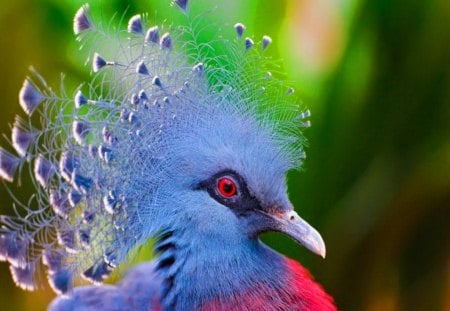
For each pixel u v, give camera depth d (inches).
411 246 77.8
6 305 77.6
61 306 69.2
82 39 69.6
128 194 68.1
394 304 77.8
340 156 76.0
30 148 67.9
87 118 67.9
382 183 76.4
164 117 68.3
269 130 68.9
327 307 69.0
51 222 67.9
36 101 67.9
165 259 68.7
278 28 74.8
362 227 76.4
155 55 68.4
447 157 76.5
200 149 68.4
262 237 75.8
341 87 75.8
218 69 68.6
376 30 75.8
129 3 71.7
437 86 76.2
